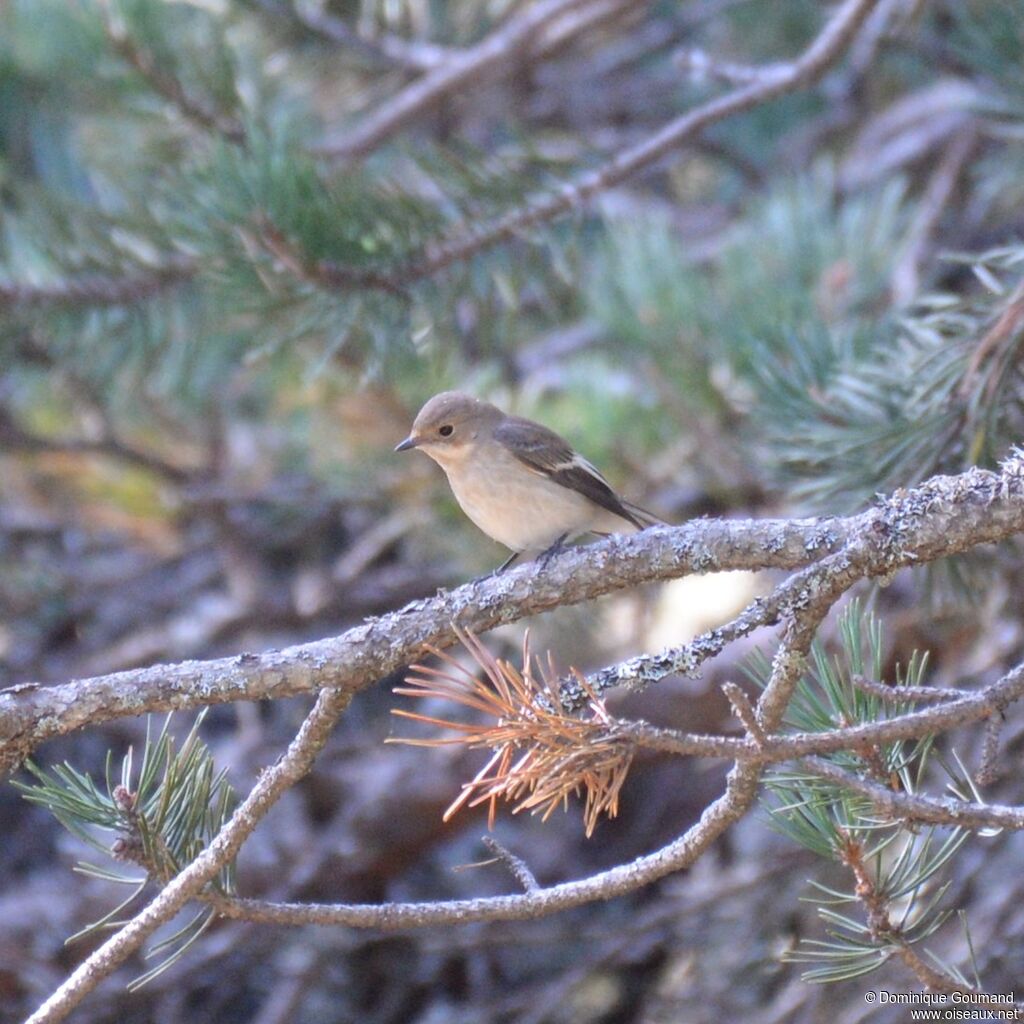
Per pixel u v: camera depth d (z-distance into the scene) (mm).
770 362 9445
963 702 5141
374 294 9562
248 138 9961
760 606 5871
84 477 16062
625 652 13523
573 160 10094
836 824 5887
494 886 14492
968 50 11406
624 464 12867
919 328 8219
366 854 13281
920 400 7801
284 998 13102
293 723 14766
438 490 13539
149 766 6242
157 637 15297
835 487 7898
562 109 18219
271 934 13266
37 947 13000
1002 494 5898
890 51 14375
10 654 15398
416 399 13281
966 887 11109
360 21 13781
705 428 12273
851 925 6039
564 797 5457
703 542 6410
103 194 12406
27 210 11297
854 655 5758
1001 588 10172
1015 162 12508
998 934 10406
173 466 15797
